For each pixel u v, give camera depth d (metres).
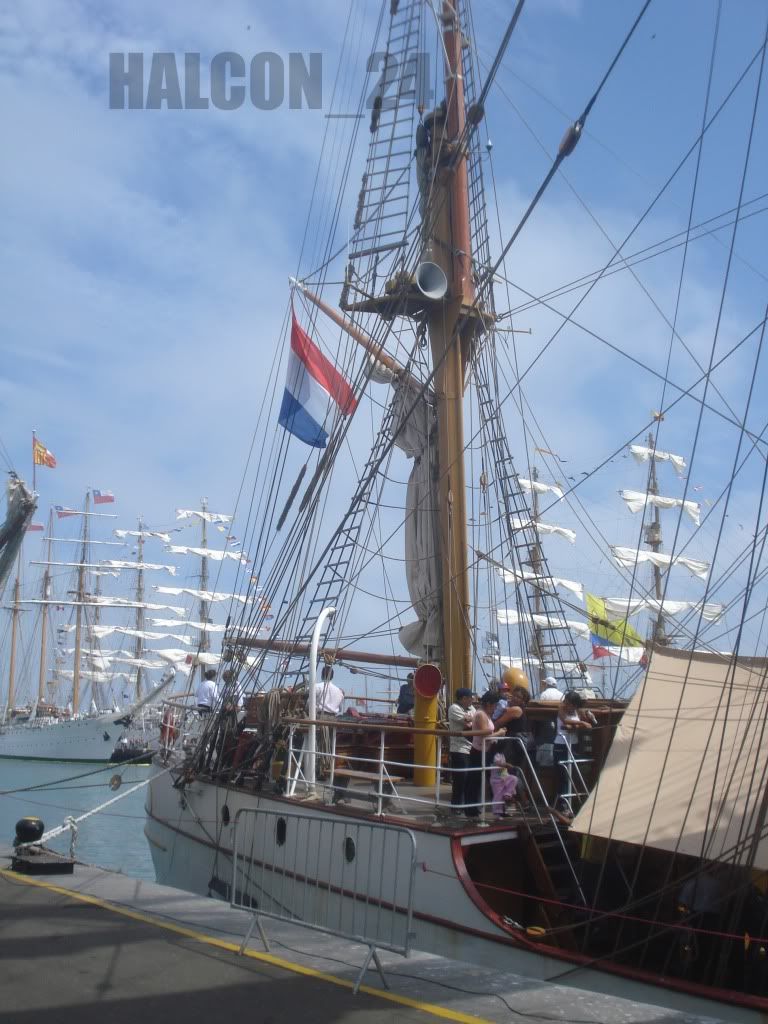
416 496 16.14
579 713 11.95
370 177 17.50
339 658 18.12
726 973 7.59
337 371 17.89
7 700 87.44
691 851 7.84
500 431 17.48
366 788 13.22
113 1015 6.03
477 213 17.14
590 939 9.15
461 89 16.98
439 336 16.52
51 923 8.09
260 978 6.79
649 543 50.53
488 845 10.00
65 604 84.69
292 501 16.55
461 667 15.20
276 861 11.82
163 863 16.14
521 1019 6.09
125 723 65.00
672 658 9.87
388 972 6.98
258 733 13.83
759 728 8.45
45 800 35.09
